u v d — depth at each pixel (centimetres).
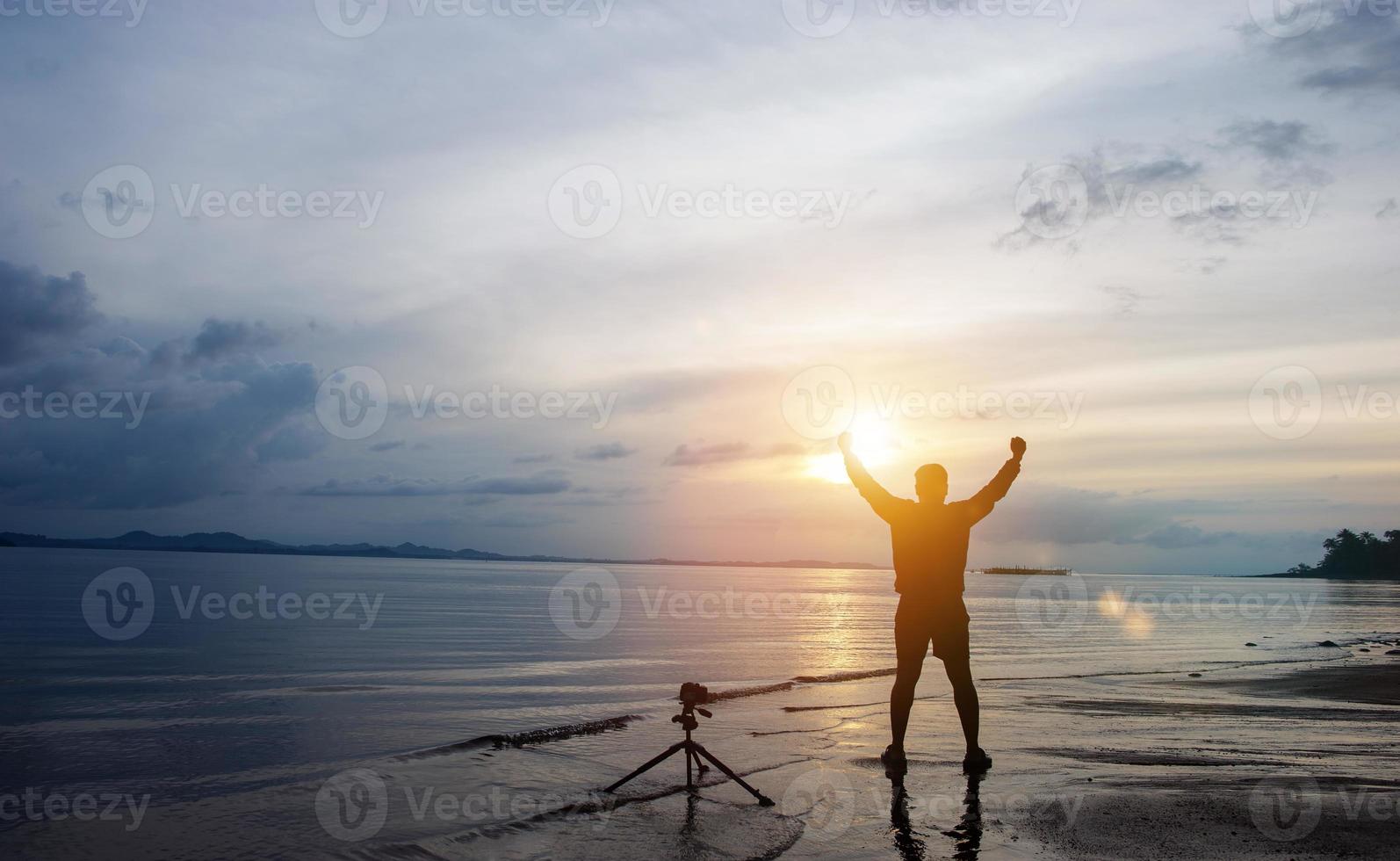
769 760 607
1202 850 396
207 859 389
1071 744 692
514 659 1619
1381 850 399
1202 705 969
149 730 770
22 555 15825
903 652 595
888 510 618
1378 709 957
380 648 1850
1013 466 609
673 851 390
